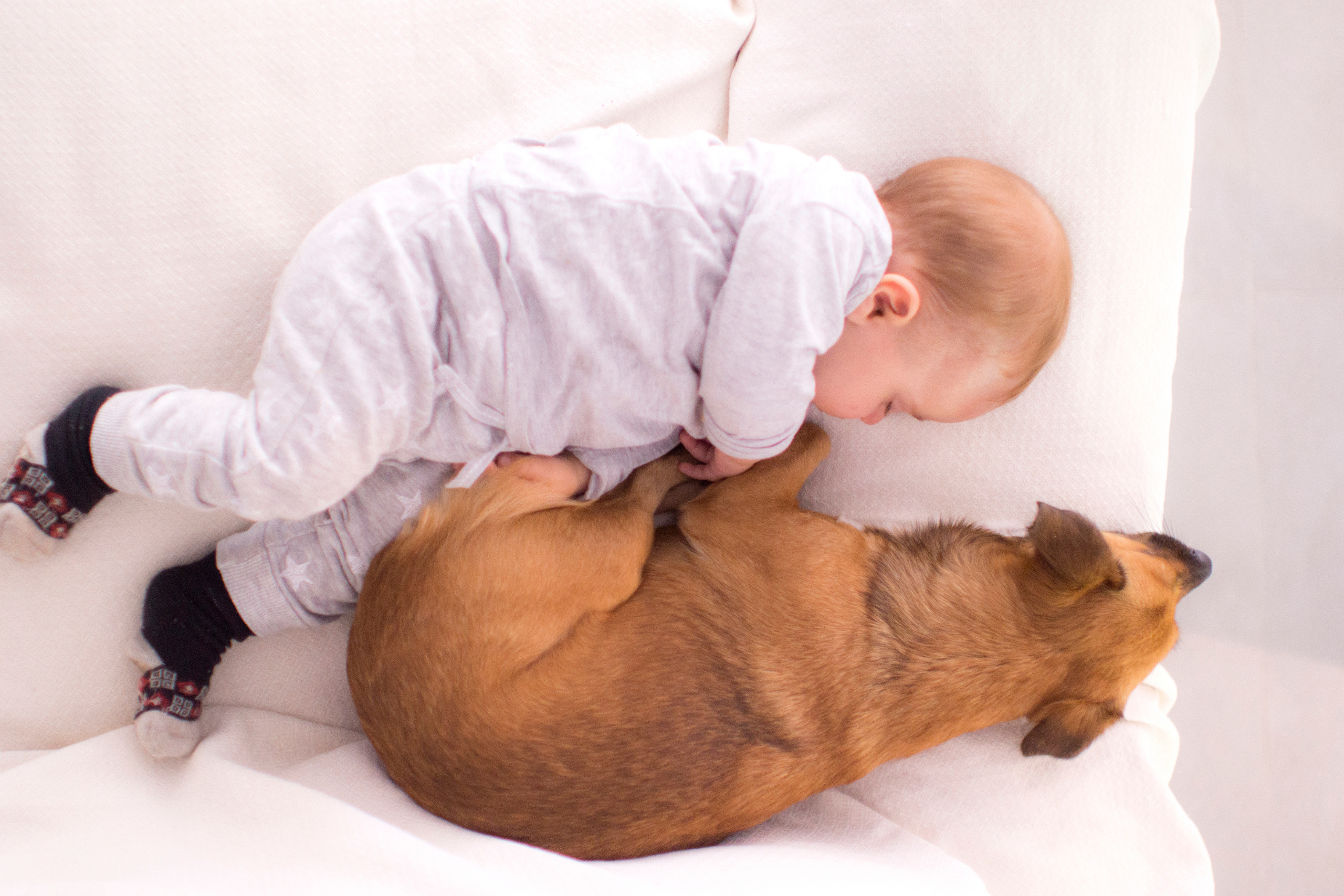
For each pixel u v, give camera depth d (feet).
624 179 4.74
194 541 5.63
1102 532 5.79
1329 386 9.12
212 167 5.34
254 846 4.70
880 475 6.27
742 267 4.62
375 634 5.17
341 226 4.63
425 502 5.41
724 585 5.57
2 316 5.04
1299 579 9.20
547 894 4.67
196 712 5.40
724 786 5.29
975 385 5.24
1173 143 5.94
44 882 4.54
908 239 4.98
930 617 5.47
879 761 5.55
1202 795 9.06
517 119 5.94
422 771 5.17
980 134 5.95
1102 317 5.93
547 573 5.30
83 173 5.15
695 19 6.27
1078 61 5.85
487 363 4.77
